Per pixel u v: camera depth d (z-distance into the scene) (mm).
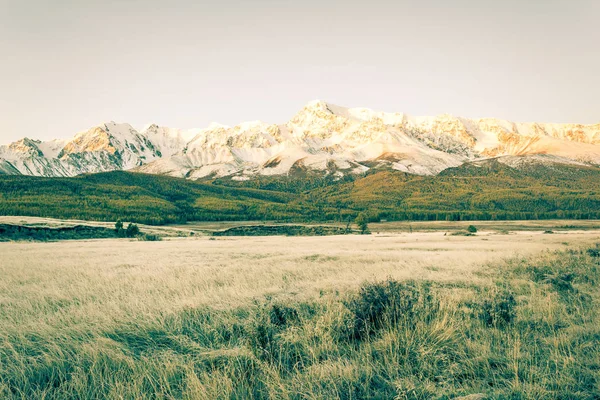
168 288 11938
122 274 15805
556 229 119250
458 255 21922
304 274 14562
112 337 7000
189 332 7344
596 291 11156
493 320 7617
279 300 9086
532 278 13617
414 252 25562
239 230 115688
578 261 17625
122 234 82562
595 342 6383
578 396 4598
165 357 5922
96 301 10023
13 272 17125
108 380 5258
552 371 5359
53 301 10289
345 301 8258
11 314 8750
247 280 13414
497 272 14734
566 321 7785
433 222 181625
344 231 116812
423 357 5746
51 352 5977
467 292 10383
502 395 4660
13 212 152125
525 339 6738
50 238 73875
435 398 4629
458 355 6031
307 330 6953
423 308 8094
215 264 19172
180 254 27062
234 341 6789
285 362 5906
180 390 5023
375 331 6969
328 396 4656
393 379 5199
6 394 4941
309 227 122125
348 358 5973
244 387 5047
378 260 20109
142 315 8125
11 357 5910
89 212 165375
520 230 117062
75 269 17938
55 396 4934
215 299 9695
